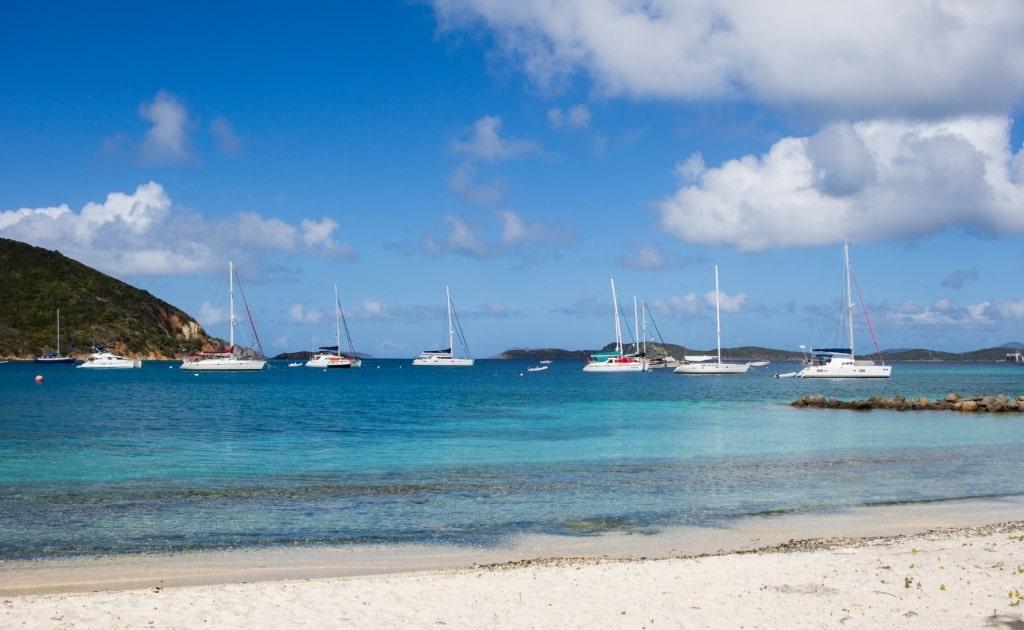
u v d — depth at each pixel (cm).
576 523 1939
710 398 7512
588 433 4147
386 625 1109
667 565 1442
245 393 8194
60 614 1150
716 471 2789
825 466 2920
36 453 3266
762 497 2284
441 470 2806
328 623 1118
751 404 6619
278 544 1722
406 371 17125
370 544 1725
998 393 8675
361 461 3038
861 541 1694
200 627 1101
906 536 1755
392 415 5356
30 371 15000
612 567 1434
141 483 2519
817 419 5128
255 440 3784
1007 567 1363
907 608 1145
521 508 2123
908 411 5828
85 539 1764
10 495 2303
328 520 1972
